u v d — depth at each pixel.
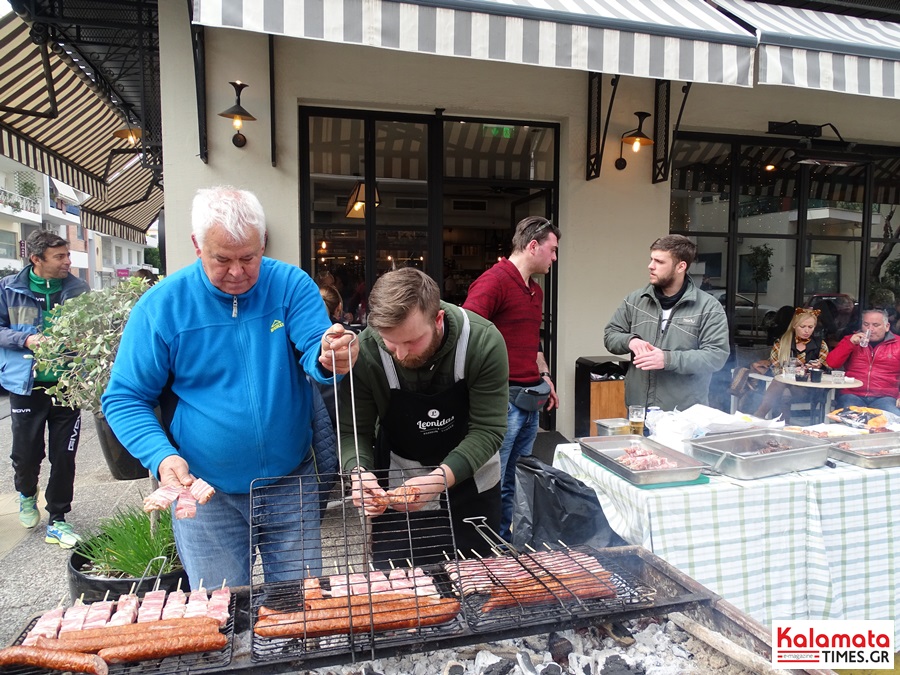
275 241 4.56
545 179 5.39
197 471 1.83
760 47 3.57
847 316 6.26
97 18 4.80
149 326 1.71
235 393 1.78
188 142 4.34
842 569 2.31
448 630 1.44
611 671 1.46
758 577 2.20
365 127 4.90
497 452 2.14
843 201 6.20
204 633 1.36
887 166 6.31
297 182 4.59
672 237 3.22
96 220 10.49
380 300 1.72
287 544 1.94
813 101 5.71
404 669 1.52
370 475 1.79
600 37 3.27
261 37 4.39
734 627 1.52
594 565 1.75
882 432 2.81
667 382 3.24
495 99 4.95
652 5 4.05
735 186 5.86
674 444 2.66
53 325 3.30
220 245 1.54
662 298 3.31
